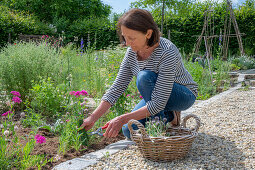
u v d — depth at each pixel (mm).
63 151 1965
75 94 2414
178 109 2246
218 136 2389
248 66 9688
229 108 3613
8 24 11367
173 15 12461
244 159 1864
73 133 2133
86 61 6047
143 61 2072
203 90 5203
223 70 6633
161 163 1797
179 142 1764
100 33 13992
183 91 2139
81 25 14734
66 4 19094
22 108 3326
